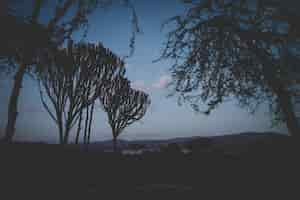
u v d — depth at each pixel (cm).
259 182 352
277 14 511
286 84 518
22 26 281
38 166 334
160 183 395
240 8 566
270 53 554
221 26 589
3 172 285
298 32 490
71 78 952
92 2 298
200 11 616
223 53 588
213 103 578
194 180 405
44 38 287
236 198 302
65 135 911
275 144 522
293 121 516
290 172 380
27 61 309
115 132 1341
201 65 595
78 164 417
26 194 251
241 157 539
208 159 546
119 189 336
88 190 309
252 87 577
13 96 354
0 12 269
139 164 524
